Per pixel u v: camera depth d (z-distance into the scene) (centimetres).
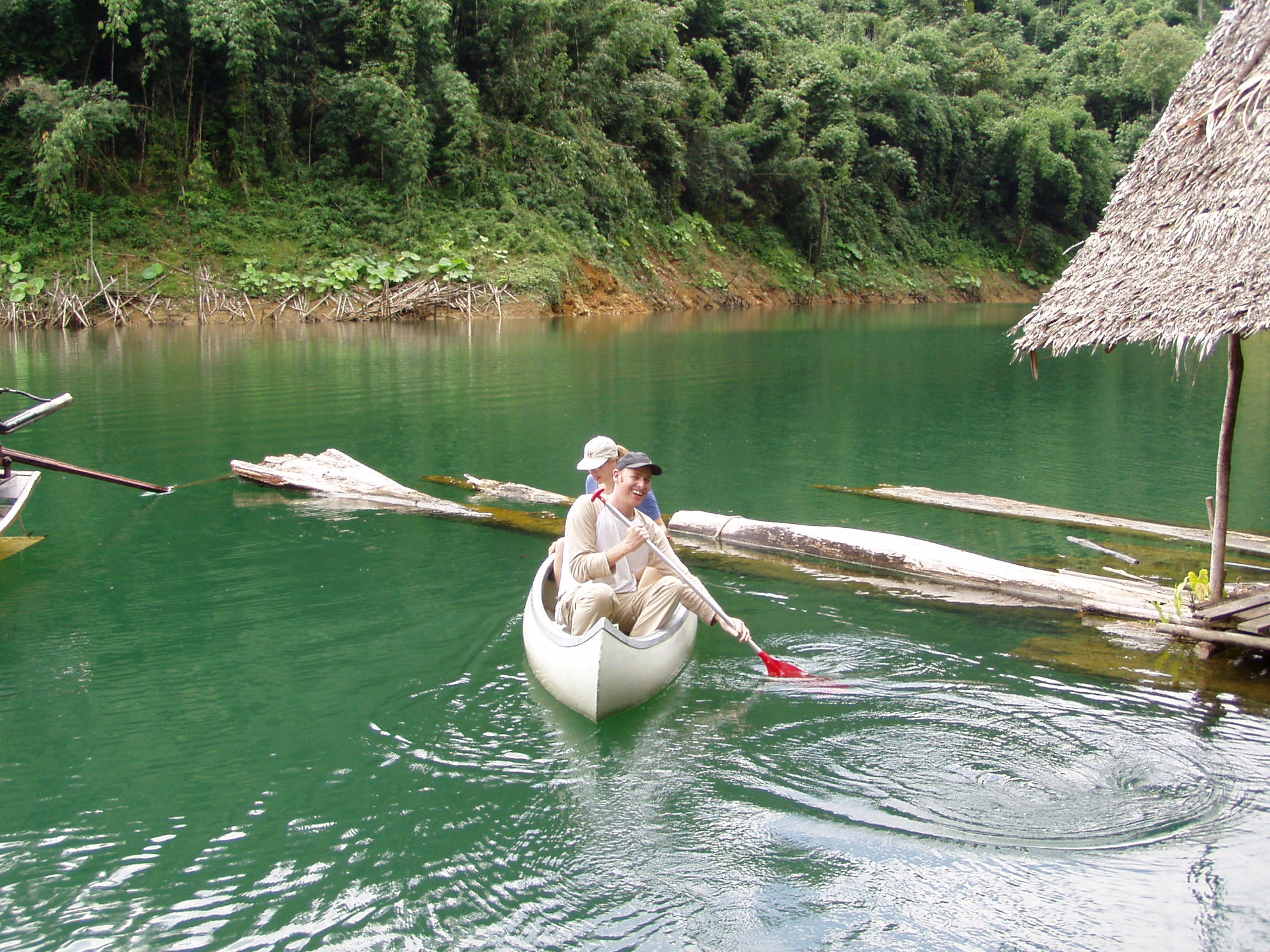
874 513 773
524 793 362
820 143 3966
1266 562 629
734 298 3541
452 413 1210
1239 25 526
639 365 1725
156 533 711
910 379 1617
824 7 5694
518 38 3084
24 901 303
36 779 373
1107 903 295
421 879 312
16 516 687
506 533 713
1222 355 2159
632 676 419
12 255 2244
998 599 570
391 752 392
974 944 279
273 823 343
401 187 2727
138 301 2283
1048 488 879
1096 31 5966
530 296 2669
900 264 4334
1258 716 414
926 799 354
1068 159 4806
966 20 5872
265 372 1537
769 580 608
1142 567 618
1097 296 503
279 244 2534
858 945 279
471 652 493
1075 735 399
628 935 286
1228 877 306
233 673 469
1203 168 506
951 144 4712
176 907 300
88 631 523
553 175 3014
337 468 848
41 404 691
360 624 532
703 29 4053
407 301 2494
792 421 1205
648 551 476
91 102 2297
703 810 349
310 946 283
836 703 433
